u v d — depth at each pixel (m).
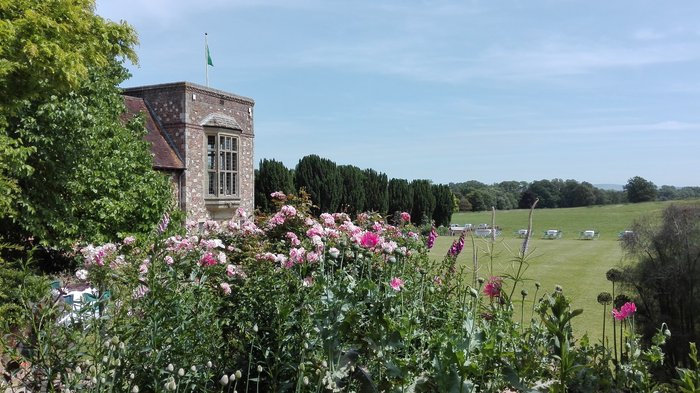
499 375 2.68
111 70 11.27
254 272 3.59
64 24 6.83
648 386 2.87
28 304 2.99
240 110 20.34
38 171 9.09
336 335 2.81
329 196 29.69
